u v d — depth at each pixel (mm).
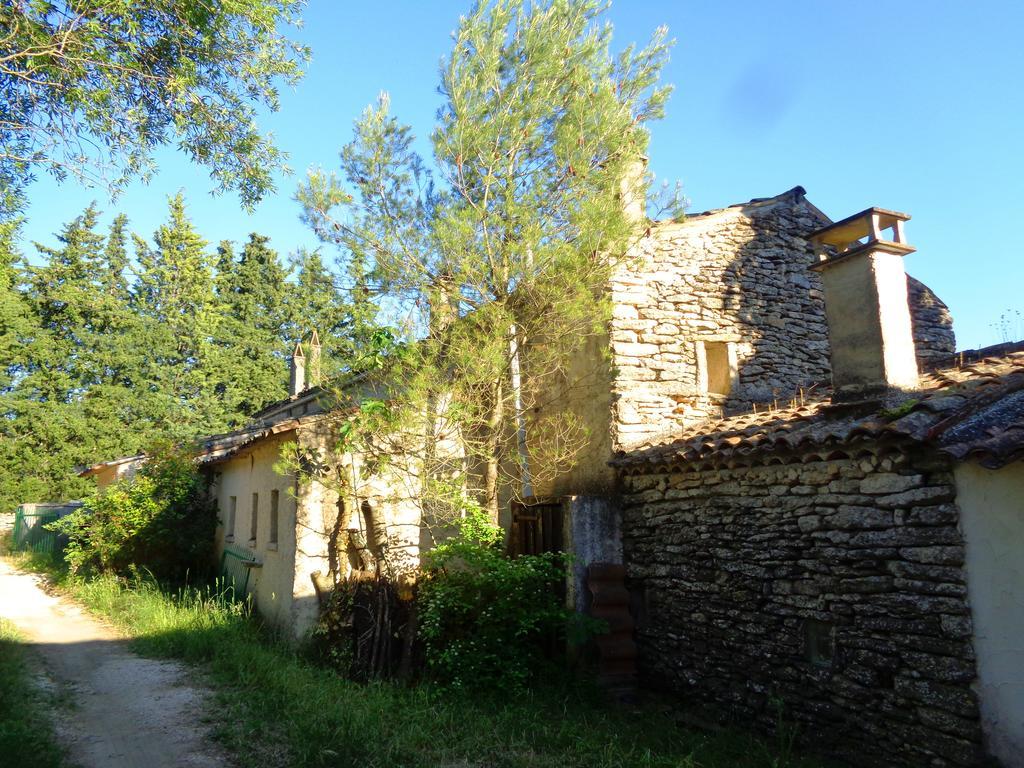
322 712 5918
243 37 6922
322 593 8773
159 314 30500
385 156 8336
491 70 8281
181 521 13672
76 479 26172
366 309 8109
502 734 5867
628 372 8484
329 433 9172
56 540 19438
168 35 6707
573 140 8086
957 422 4695
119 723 5848
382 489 9383
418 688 6914
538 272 8055
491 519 8617
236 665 7480
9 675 6879
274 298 32125
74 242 29656
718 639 6625
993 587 4371
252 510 11641
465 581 7668
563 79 8570
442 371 8180
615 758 5277
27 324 27469
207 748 5285
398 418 7977
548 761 5242
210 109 7051
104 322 28953
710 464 6625
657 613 7473
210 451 15453
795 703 5742
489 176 8289
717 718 6438
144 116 6836
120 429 27531
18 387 27172
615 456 8250
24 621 10703
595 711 6684
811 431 5648
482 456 8750
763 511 6227
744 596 6359
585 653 7578
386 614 7828
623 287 8711
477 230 8133
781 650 5926
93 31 6008
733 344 9094
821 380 9258
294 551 8875
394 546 8734
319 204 8094
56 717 5949
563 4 8484
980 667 4414
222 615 9688
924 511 4812
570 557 7754
